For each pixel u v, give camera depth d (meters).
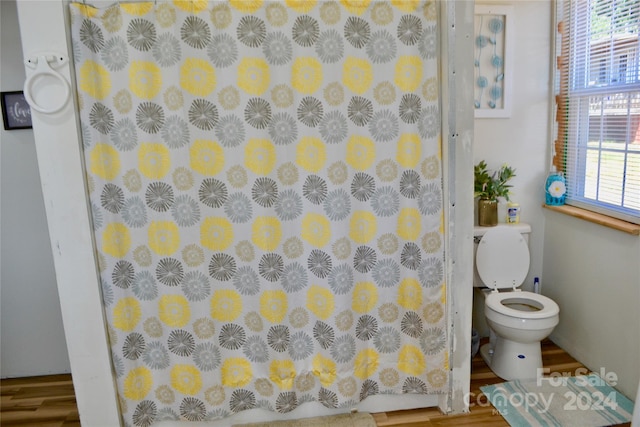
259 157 1.83
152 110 1.74
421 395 2.14
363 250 1.96
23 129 2.35
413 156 1.91
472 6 1.82
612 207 2.33
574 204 2.61
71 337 1.83
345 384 2.04
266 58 1.78
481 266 2.57
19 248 2.46
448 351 2.07
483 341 2.81
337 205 1.90
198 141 1.79
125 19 1.68
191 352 1.92
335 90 1.83
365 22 1.80
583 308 2.47
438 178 1.93
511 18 2.56
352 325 2.00
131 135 1.75
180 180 1.79
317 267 1.93
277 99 1.81
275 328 1.96
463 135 1.90
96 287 1.81
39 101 1.66
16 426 2.17
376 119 1.87
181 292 1.87
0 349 2.56
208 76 1.76
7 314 2.53
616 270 2.21
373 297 2.01
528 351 2.34
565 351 2.64
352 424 2.05
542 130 2.72
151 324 1.89
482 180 2.60
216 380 1.96
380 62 1.84
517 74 2.64
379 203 1.93
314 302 1.96
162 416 1.97
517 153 2.73
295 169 1.86
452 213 1.95
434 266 2.00
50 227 1.74
